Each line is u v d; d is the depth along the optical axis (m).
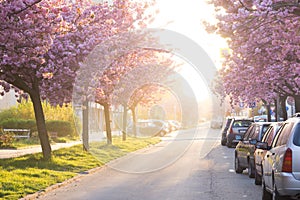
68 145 37.78
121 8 25.78
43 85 23.69
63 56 22.45
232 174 20.66
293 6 19.39
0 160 23.72
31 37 18.67
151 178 19.31
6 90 24.55
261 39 23.28
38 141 39.38
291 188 11.33
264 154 15.02
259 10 19.14
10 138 34.88
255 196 14.69
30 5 17.28
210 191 15.78
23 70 22.38
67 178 19.11
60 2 20.86
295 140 11.59
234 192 15.52
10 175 18.22
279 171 11.61
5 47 19.05
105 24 24.42
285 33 22.39
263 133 18.64
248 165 19.36
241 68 27.83
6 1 17.52
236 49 24.50
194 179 18.97
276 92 39.25
